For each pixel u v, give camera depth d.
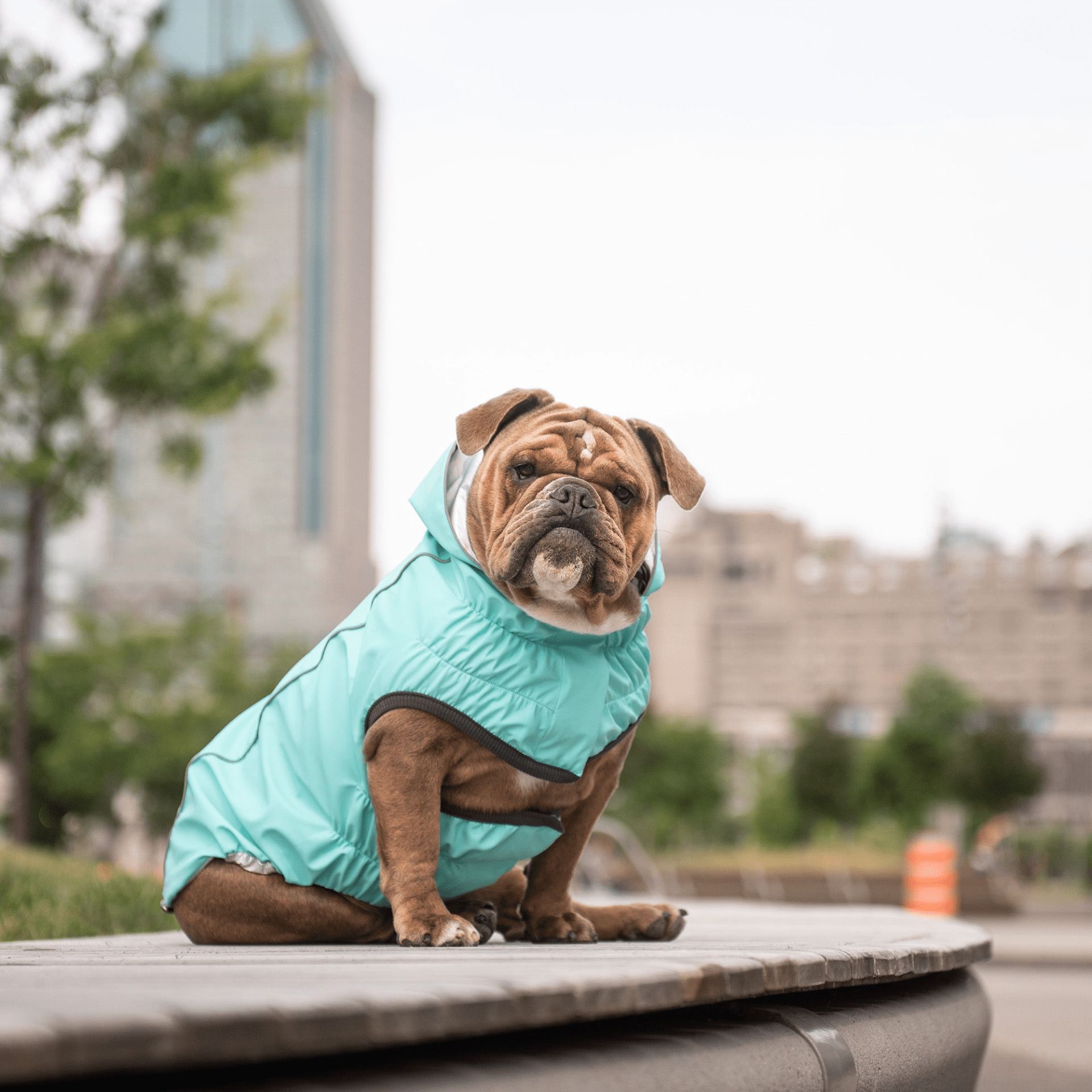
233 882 2.71
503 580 2.51
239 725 2.97
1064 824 63.03
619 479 2.63
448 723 2.53
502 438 2.76
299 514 113.31
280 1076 1.20
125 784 17.25
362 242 127.88
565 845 2.86
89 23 13.23
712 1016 1.85
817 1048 1.83
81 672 14.53
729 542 127.31
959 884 19.62
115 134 13.77
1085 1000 7.92
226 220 14.18
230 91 13.80
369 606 2.81
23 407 13.24
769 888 19.62
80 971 1.63
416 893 2.50
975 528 124.38
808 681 122.31
